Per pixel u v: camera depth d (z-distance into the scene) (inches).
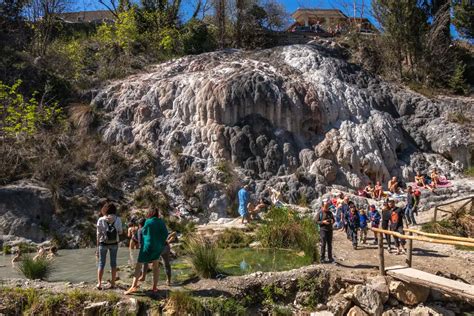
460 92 1067.3
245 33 1251.2
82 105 832.9
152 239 339.0
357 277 391.5
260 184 735.1
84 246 568.4
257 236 555.2
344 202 565.3
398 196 724.0
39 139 718.5
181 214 663.8
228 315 332.2
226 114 796.0
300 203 717.9
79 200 619.5
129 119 826.8
